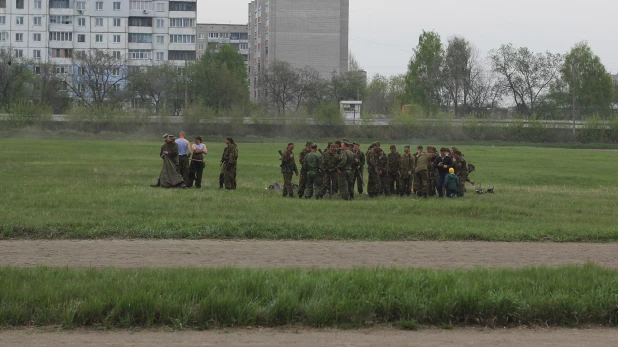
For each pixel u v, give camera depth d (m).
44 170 41.12
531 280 12.66
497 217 25.22
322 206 25.75
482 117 115.19
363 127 105.69
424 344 10.34
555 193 36.09
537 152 83.38
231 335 10.59
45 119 100.81
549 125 108.50
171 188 31.58
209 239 18.69
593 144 102.38
